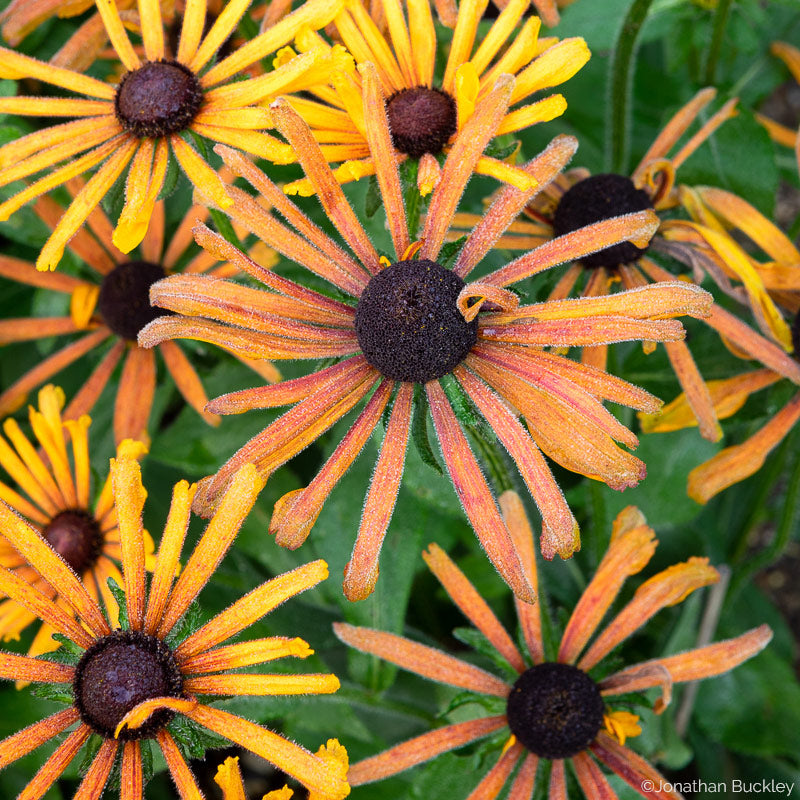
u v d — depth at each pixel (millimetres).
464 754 517
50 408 524
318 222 562
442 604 654
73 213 458
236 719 436
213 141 474
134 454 479
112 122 473
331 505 546
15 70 478
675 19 600
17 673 442
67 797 598
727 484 512
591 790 488
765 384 517
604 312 431
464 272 445
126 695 438
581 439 424
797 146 515
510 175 439
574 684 488
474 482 433
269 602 436
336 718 567
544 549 424
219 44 473
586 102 679
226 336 434
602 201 515
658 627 631
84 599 447
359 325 438
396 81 475
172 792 607
